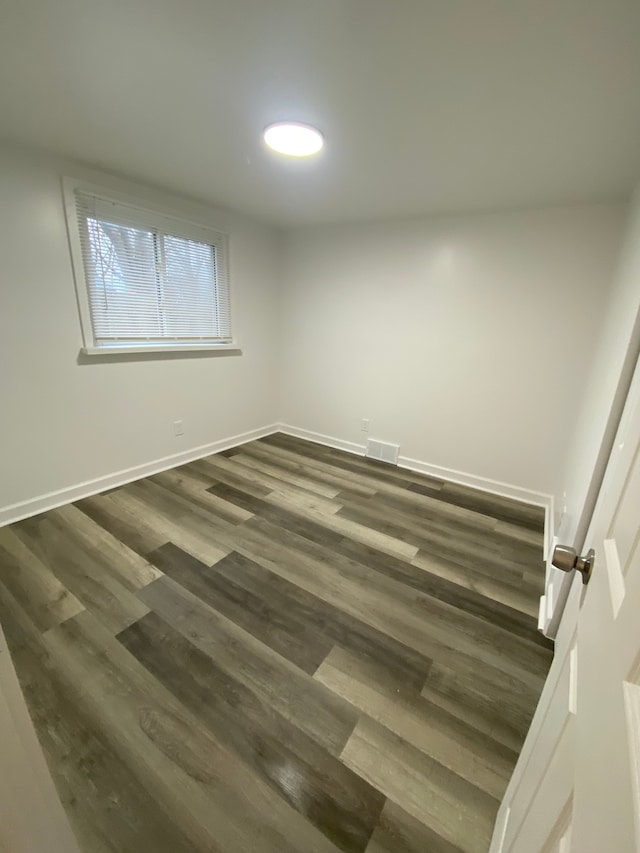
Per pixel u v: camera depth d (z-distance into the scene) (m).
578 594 0.85
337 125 1.60
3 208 1.95
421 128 1.59
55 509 2.42
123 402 2.71
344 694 1.34
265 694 1.33
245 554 2.07
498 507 2.72
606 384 1.57
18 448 2.23
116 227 2.42
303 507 2.60
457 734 1.23
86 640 1.50
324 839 0.97
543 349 2.61
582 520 1.29
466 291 2.80
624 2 0.92
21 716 0.57
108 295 2.47
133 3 1.00
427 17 1.00
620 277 1.95
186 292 2.94
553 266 2.46
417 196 2.39
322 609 1.72
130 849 0.94
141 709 1.26
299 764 1.13
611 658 0.43
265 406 3.97
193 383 3.18
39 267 2.13
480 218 2.64
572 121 1.46
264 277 3.58
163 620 1.62
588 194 2.16
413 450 3.31
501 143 1.67
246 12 1.01
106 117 1.62
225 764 1.12
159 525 2.30
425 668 1.45
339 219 3.09
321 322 3.59
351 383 3.54
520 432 2.80
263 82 1.33
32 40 1.15
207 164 2.09
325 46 1.13
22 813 0.56
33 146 1.95
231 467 3.20
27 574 1.85
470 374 2.91
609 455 1.22
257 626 1.61
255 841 0.96
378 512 2.58
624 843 0.28
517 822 0.72
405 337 3.14
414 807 1.04
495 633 1.62
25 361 2.17
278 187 2.40
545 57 1.13
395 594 1.83
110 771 1.09
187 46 1.16
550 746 0.62
